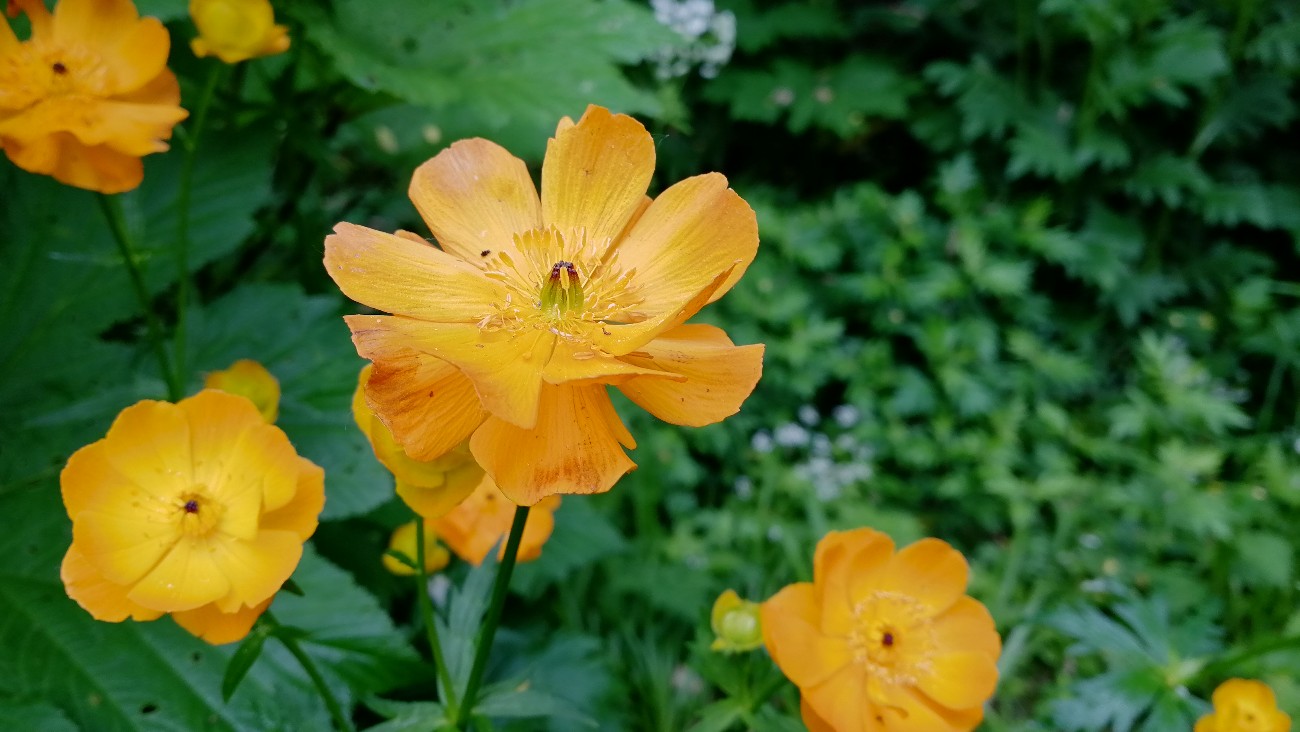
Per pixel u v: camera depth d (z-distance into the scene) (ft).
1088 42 2.06
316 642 0.66
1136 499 1.45
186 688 0.79
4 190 0.93
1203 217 2.04
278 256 1.27
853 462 1.54
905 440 1.58
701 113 2.19
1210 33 1.89
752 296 1.66
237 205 0.99
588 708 0.99
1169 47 1.90
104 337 1.05
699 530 1.41
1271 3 1.99
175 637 0.81
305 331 0.99
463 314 0.58
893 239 1.84
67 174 0.74
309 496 0.64
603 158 0.61
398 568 0.83
